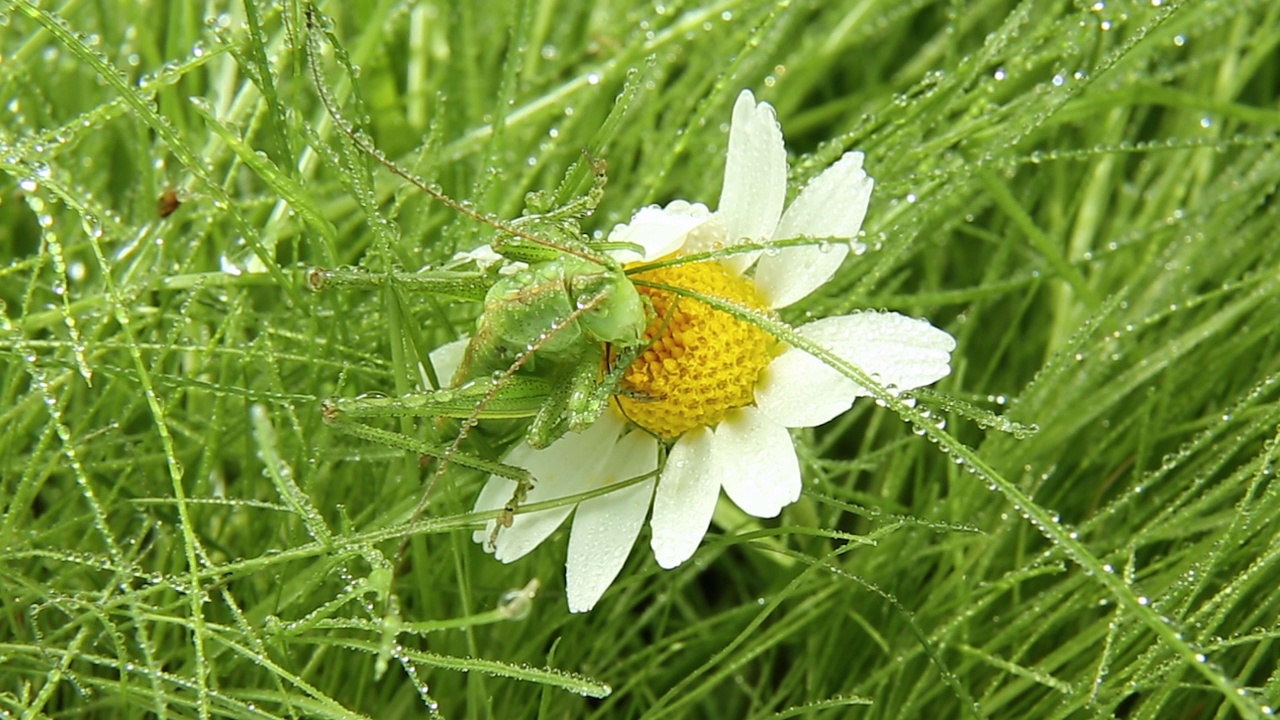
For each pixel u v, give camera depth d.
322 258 0.25
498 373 0.23
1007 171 0.27
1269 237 0.26
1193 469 0.25
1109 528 0.25
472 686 0.24
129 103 0.24
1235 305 0.25
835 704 0.24
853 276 0.26
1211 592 0.24
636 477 0.23
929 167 0.26
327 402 0.23
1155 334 0.26
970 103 0.27
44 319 0.25
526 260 0.23
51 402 0.23
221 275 0.25
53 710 0.24
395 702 0.24
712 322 0.23
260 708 0.24
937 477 0.25
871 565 0.25
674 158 0.26
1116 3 0.26
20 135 0.26
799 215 0.23
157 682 0.23
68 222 0.26
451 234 0.25
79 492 0.24
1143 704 0.23
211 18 0.24
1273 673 0.23
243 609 0.24
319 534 0.23
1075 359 0.26
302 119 0.25
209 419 0.25
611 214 0.26
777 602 0.23
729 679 0.26
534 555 0.25
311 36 0.23
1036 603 0.24
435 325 0.25
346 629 0.24
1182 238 0.26
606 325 0.22
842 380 0.23
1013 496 0.21
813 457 0.25
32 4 0.23
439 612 0.24
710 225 0.23
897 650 0.24
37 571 0.24
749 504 0.22
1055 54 0.26
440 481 0.24
